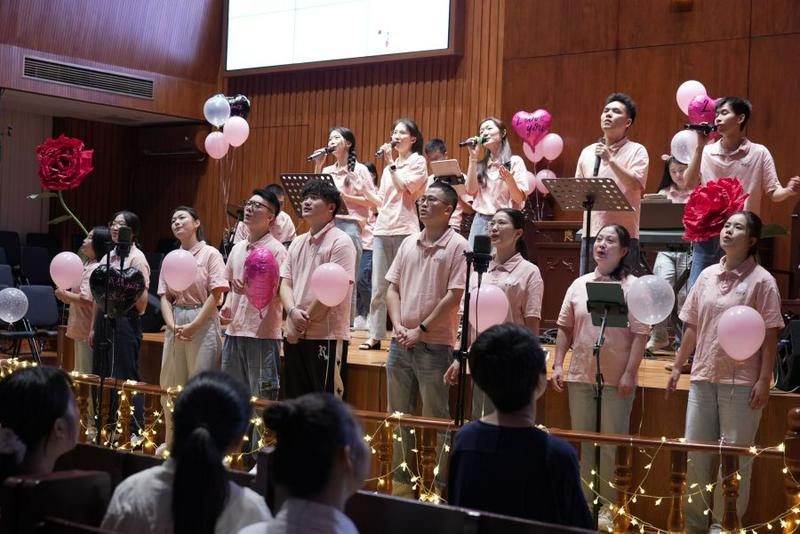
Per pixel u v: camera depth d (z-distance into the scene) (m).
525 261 4.88
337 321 5.03
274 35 10.84
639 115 8.58
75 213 12.56
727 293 4.37
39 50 10.06
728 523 4.28
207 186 11.90
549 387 5.16
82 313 6.43
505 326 2.64
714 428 4.42
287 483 1.97
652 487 4.83
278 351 5.34
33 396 2.52
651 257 7.85
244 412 2.37
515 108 9.22
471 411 5.21
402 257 5.00
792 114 7.89
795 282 7.41
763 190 5.31
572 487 2.53
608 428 4.65
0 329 8.21
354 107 10.42
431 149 8.08
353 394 5.71
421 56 9.73
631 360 4.54
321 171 7.22
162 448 5.58
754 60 8.06
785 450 3.90
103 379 4.79
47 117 12.41
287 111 10.96
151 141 12.22
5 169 12.10
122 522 2.25
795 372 4.96
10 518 2.09
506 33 9.30
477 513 2.22
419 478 4.64
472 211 7.22
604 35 8.77
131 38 10.70
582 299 4.71
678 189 6.95
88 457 2.86
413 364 4.89
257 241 5.48
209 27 11.32
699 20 8.31
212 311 5.58
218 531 2.20
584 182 5.09
